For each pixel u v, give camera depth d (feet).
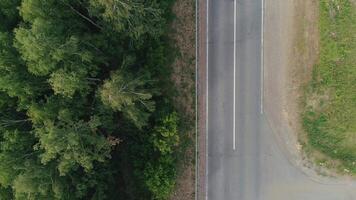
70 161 126.21
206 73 157.28
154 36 141.18
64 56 120.78
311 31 154.40
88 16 136.05
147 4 130.00
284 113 156.97
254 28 155.94
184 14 156.15
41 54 116.16
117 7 118.93
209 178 159.43
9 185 131.75
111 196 154.81
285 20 154.92
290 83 156.46
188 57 157.07
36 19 114.11
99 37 133.80
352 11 153.07
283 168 158.20
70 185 141.38
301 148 157.48
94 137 129.59
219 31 156.87
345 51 154.10
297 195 158.30
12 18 128.98
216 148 158.92
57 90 120.47
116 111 141.59
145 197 154.81
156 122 147.95
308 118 156.97
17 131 128.26
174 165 153.89
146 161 150.41
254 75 156.97
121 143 155.63
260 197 158.51
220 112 157.99
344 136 156.87
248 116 157.58
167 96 155.84
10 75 122.93
